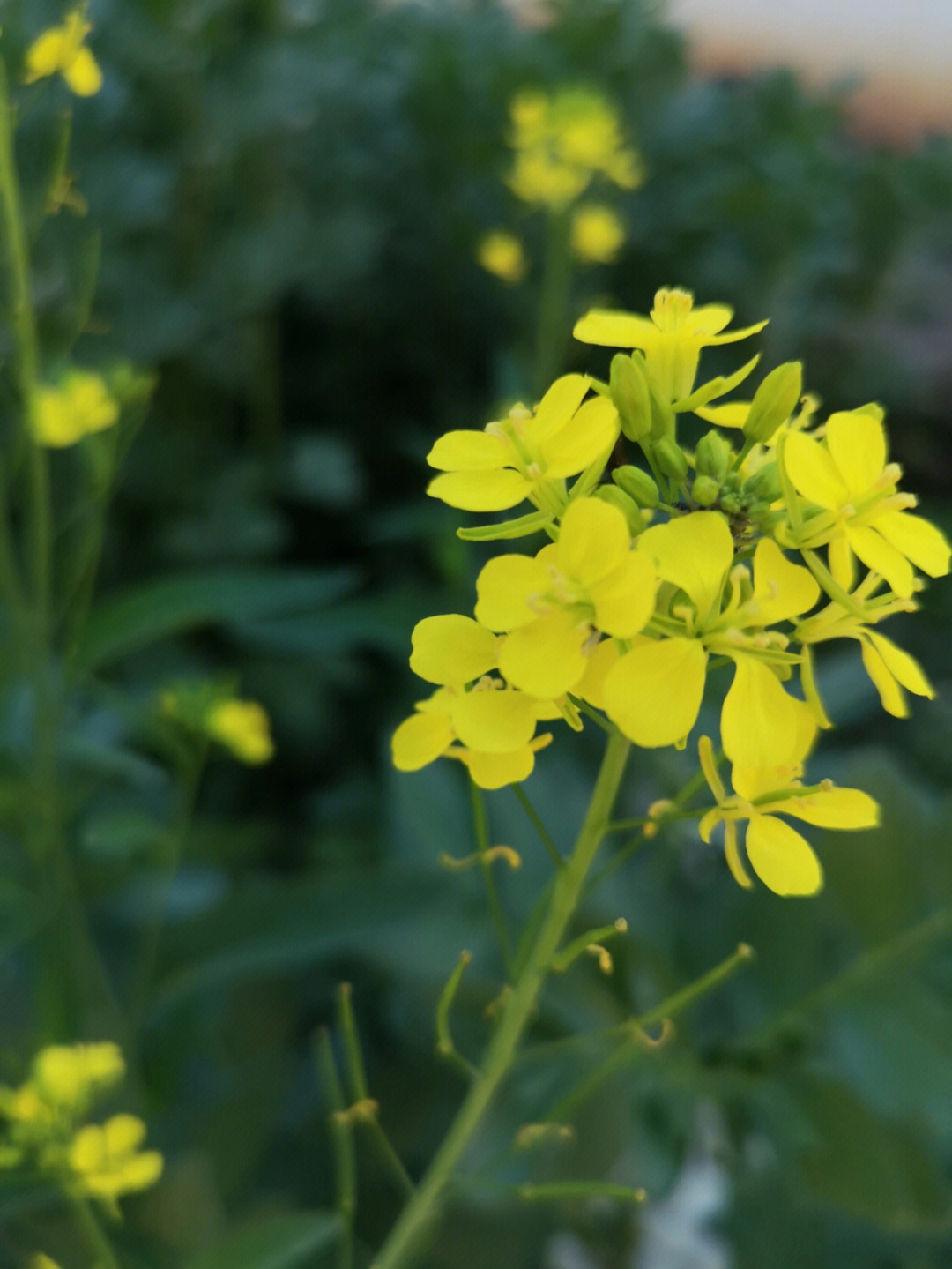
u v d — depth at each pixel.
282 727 0.44
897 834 0.27
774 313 0.49
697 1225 0.34
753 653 0.18
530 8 0.54
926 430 0.51
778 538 0.18
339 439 0.50
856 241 0.51
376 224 0.48
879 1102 0.25
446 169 0.49
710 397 0.19
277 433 0.49
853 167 0.50
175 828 0.29
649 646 0.18
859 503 0.18
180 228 0.46
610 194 0.48
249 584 0.30
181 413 0.47
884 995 0.26
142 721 0.29
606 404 0.18
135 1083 0.28
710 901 0.30
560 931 0.20
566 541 0.18
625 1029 0.21
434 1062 0.35
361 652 0.46
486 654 0.18
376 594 0.49
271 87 0.44
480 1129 0.26
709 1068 0.26
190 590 0.30
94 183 0.39
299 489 0.46
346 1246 0.22
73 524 0.39
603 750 0.37
